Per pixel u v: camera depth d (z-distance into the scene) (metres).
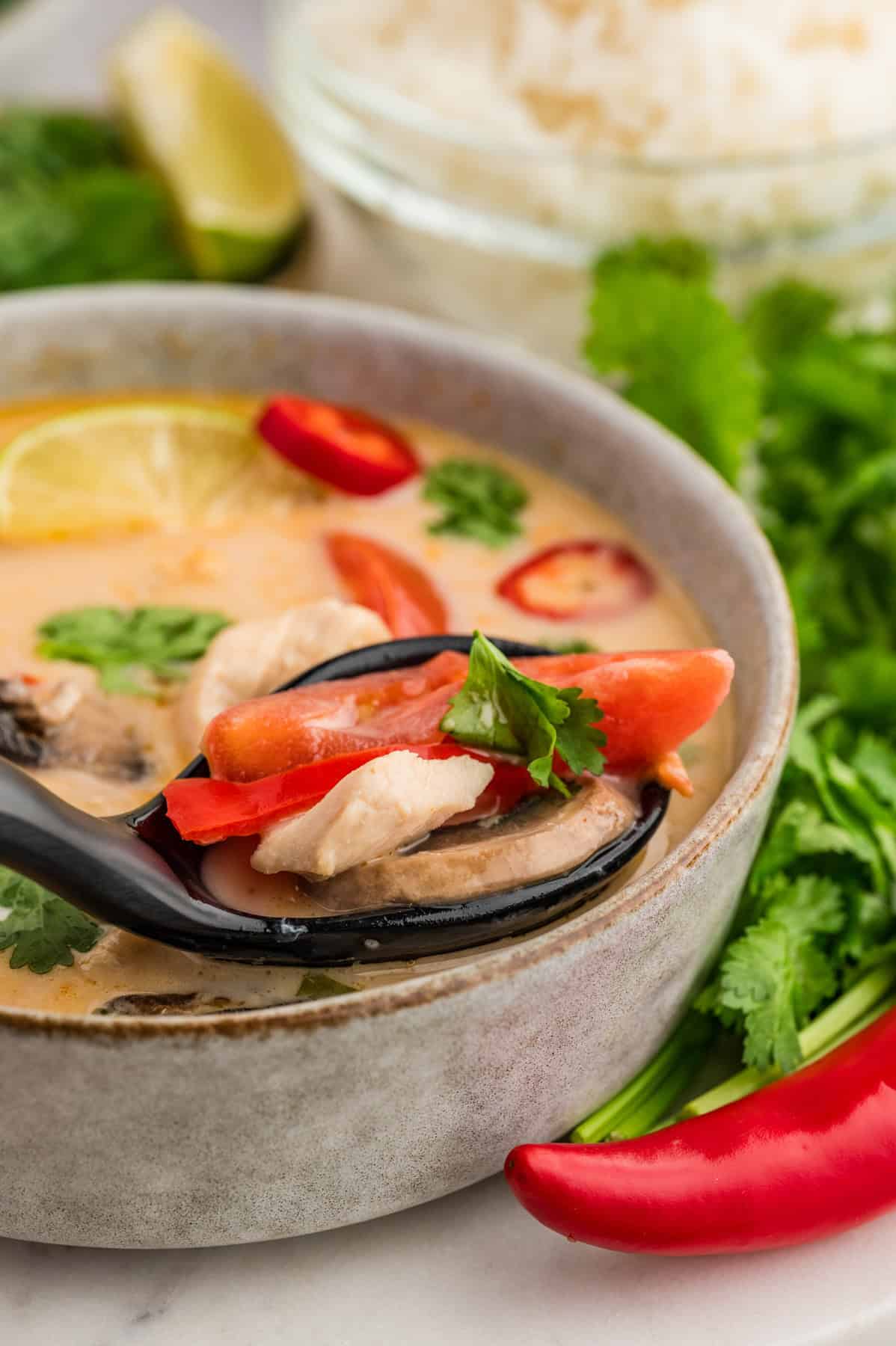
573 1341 0.41
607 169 0.56
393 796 0.40
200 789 0.41
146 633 0.47
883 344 0.56
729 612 0.47
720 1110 0.42
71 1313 0.42
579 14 0.59
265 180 0.64
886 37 0.60
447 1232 0.43
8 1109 0.39
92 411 0.51
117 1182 0.40
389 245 0.61
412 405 0.52
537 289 0.59
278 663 0.45
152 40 0.67
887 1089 0.42
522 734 0.41
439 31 0.61
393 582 0.48
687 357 0.52
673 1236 0.41
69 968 0.41
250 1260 0.43
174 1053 0.38
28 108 0.68
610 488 0.50
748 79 0.58
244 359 0.52
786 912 0.45
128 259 0.61
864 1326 0.42
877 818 0.46
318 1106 0.39
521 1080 0.41
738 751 0.45
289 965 0.40
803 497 0.55
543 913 0.41
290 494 0.50
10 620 0.47
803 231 0.58
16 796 0.39
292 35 0.60
